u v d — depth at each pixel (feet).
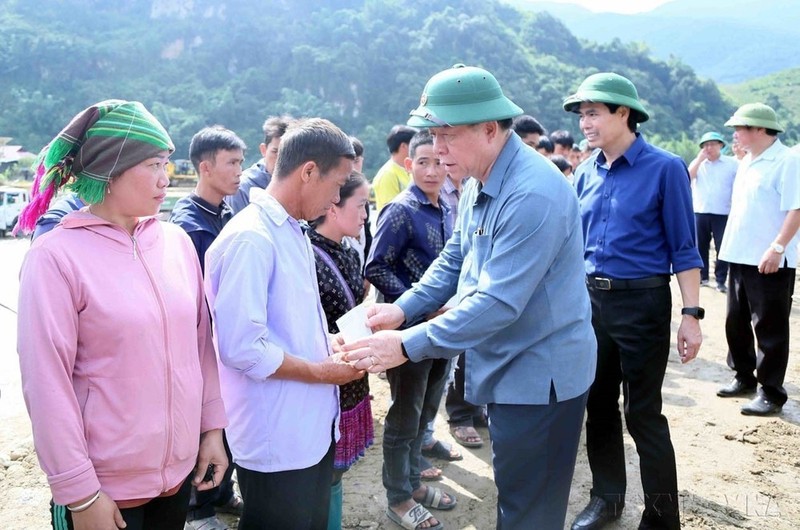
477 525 9.75
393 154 14.66
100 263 5.21
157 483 5.47
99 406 5.16
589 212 9.79
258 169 12.38
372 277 9.68
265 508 6.46
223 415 6.30
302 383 6.34
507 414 7.14
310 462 6.40
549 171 6.77
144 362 5.26
